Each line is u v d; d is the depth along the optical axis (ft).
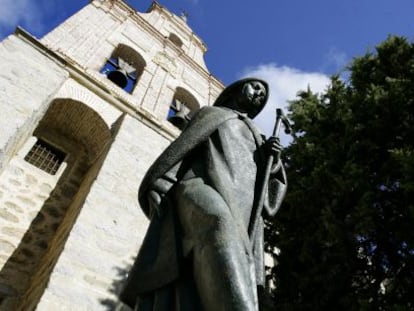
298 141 26.61
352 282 19.88
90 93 36.86
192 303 5.25
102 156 33.09
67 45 40.50
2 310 24.66
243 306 4.62
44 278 22.82
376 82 26.89
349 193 20.85
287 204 24.08
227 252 5.09
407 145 21.68
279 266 22.25
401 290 18.85
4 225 28.37
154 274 5.71
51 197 32.27
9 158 29.14
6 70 30.19
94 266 23.27
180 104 51.80
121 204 28.07
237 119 7.89
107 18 50.96
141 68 50.34
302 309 18.93
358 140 23.67
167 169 6.83
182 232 5.99
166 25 70.64
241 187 6.64
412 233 19.26
